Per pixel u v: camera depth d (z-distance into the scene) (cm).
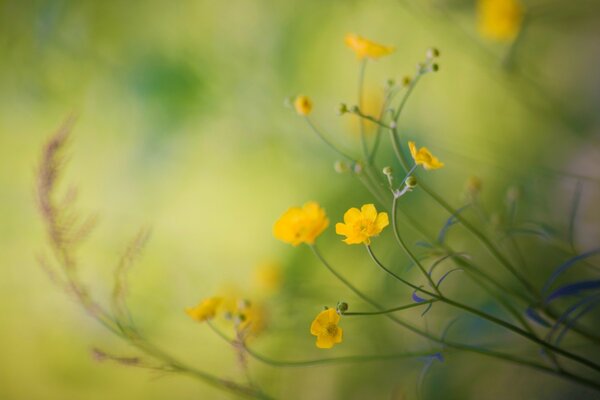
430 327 71
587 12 87
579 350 68
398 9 92
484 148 83
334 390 74
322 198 86
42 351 90
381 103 81
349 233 53
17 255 92
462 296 71
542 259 72
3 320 90
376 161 81
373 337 72
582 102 86
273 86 94
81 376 88
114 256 89
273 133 92
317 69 95
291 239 56
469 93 89
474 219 76
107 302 83
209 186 95
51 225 59
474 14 90
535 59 91
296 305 71
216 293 84
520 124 86
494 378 71
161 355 60
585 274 72
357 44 60
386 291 72
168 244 93
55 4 94
